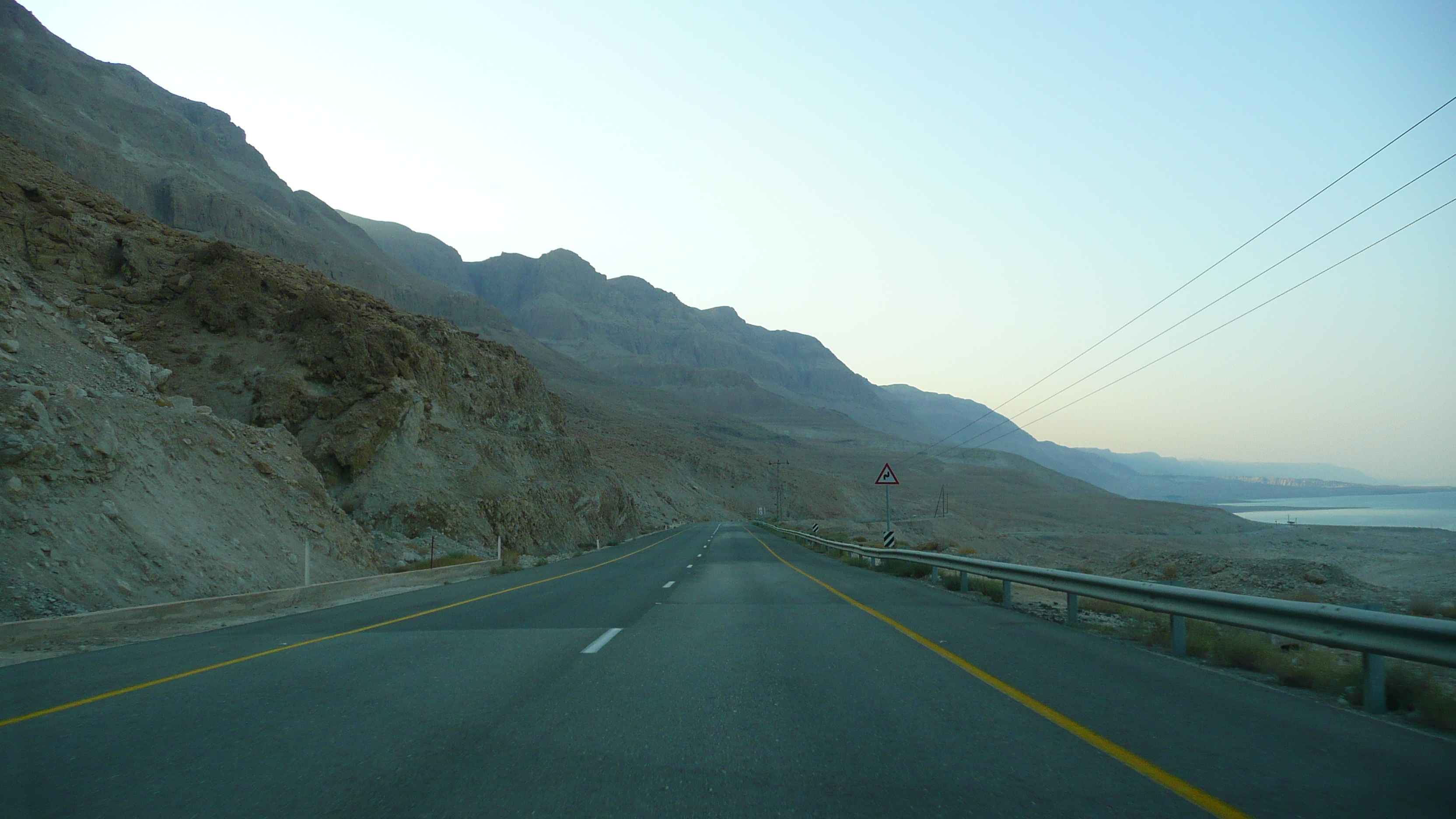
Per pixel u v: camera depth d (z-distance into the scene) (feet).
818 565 94.27
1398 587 101.55
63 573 44.55
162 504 58.34
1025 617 42.01
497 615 44.60
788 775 15.83
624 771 16.17
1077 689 23.71
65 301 89.40
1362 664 22.29
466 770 16.31
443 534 102.83
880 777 15.60
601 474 227.61
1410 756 16.98
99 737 19.20
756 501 536.42
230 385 100.32
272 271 120.06
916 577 70.64
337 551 77.20
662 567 92.43
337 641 35.14
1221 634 32.32
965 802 14.20
